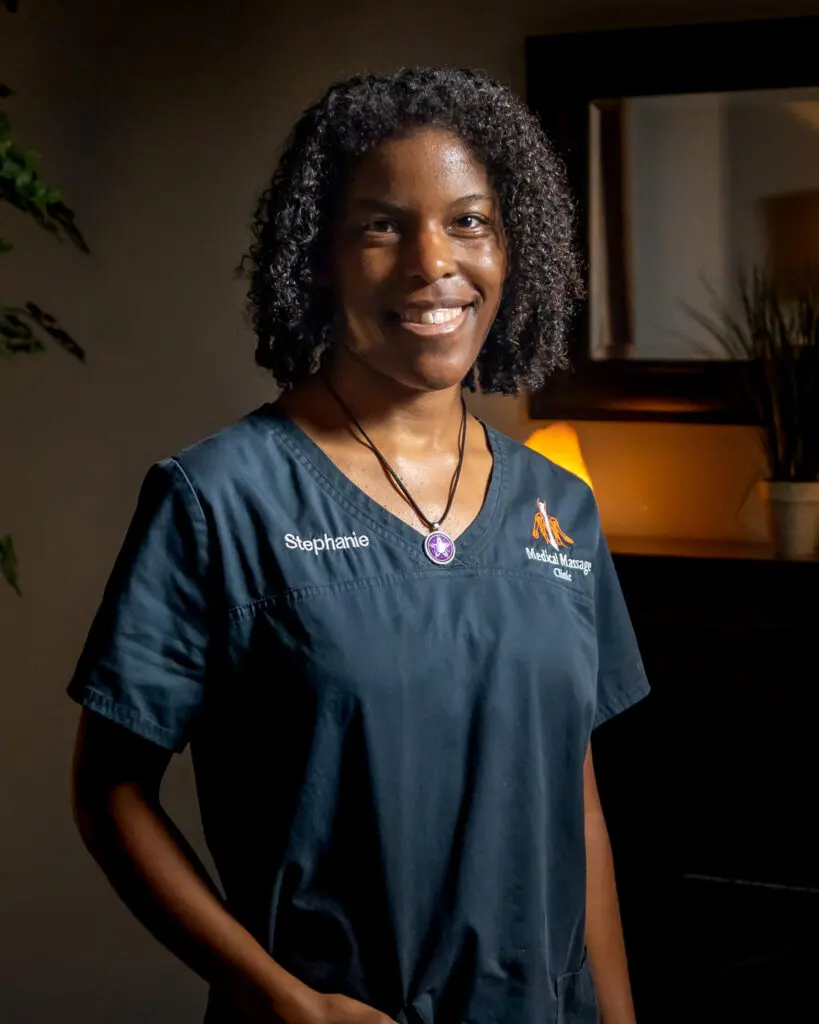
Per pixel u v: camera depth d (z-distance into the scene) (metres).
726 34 2.18
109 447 2.60
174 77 2.51
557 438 2.27
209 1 2.48
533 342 1.32
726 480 2.29
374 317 1.14
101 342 2.58
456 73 1.19
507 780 1.16
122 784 1.15
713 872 2.05
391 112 1.13
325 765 1.09
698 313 2.24
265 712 1.12
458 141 1.14
